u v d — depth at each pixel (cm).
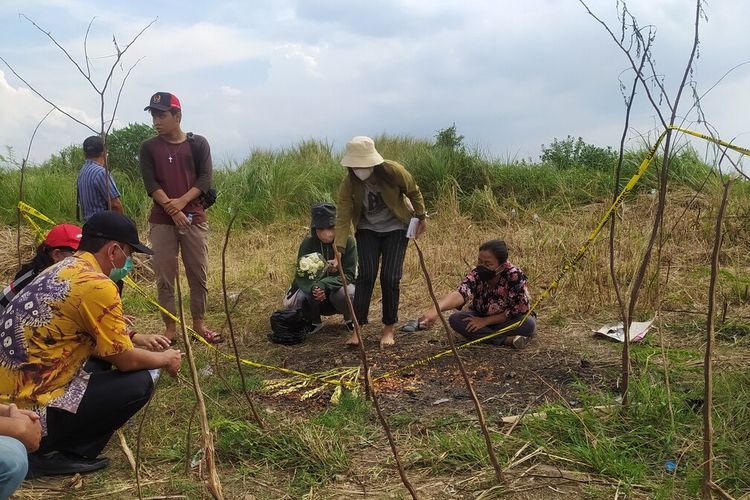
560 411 375
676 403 375
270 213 1208
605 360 478
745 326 517
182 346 551
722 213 247
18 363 314
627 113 354
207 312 689
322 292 573
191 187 540
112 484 330
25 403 314
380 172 514
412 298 693
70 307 314
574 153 1234
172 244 541
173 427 389
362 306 546
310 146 1625
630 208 948
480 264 515
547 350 508
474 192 1106
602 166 1159
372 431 379
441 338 559
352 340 545
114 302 319
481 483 316
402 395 431
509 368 473
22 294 320
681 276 663
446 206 1084
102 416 332
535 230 879
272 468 343
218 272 854
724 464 317
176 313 552
